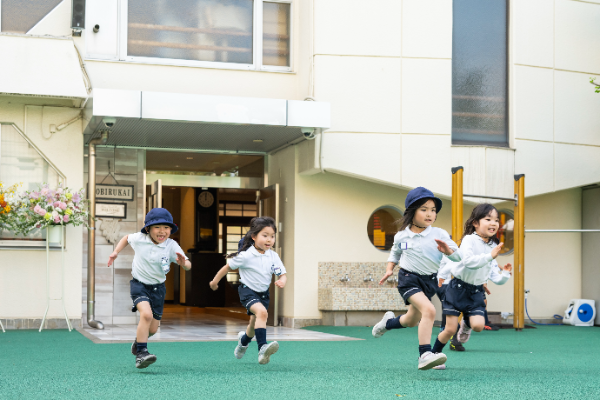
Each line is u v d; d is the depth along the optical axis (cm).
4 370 561
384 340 862
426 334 525
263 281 598
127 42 1042
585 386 491
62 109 1017
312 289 1104
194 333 961
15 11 989
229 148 1162
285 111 947
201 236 1892
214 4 1081
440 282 648
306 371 563
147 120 925
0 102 991
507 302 1212
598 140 1149
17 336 876
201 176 1266
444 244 516
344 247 1123
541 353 741
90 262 1026
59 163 1012
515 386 487
